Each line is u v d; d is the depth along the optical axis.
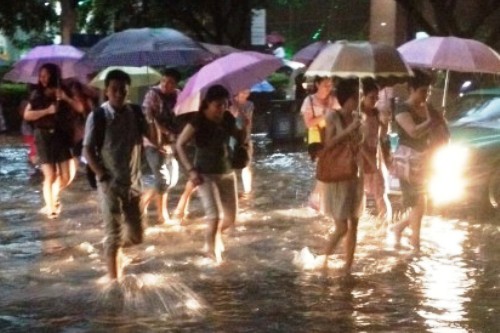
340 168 11.16
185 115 14.18
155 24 36.34
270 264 11.99
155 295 10.34
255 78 12.66
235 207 11.98
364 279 11.20
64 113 15.42
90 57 15.35
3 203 17.30
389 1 36.88
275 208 16.55
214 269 11.70
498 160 15.91
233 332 9.11
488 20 34.22
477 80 24.70
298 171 22.08
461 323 9.42
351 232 11.39
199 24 37.22
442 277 11.34
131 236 10.62
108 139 10.23
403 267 11.81
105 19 37.44
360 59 11.36
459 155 15.82
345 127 11.09
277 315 9.70
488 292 10.66
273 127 29.20
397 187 15.05
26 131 21.22
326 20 45.06
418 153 12.34
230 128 11.59
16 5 38.06
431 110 12.16
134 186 10.47
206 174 11.59
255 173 21.69
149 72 18.25
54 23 40.56
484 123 16.80
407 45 14.50
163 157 14.24
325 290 10.68
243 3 37.22
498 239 13.67
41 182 20.19
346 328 9.24
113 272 10.73
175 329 9.20
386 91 14.30
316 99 13.84
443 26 27.31
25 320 9.58
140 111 10.52
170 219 15.05
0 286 10.97
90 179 10.59
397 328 9.24
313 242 13.45
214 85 11.75
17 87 34.47
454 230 14.34
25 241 13.73
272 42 42.88
